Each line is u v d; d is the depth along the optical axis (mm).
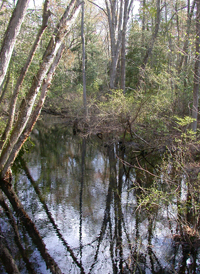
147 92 11523
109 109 11898
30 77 9930
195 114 8695
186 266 3977
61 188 7262
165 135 10531
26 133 7062
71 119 20625
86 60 27172
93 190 7152
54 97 21094
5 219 5469
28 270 3930
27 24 9961
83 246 4570
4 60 4688
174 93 11008
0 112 9422
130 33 21188
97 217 5586
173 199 5801
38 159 10430
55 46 6055
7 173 7348
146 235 4855
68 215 5676
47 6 5785
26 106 6504
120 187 7383
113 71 16906
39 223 5320
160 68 15359
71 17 6051
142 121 11609
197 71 8578
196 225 4566
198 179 5305
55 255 4297
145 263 4094
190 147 7281
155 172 8445
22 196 6676
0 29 9297
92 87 24203
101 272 3854
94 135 16078
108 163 10023
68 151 12039
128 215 5652
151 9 14102
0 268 3947
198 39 8297
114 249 4484
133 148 11672
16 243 4617
